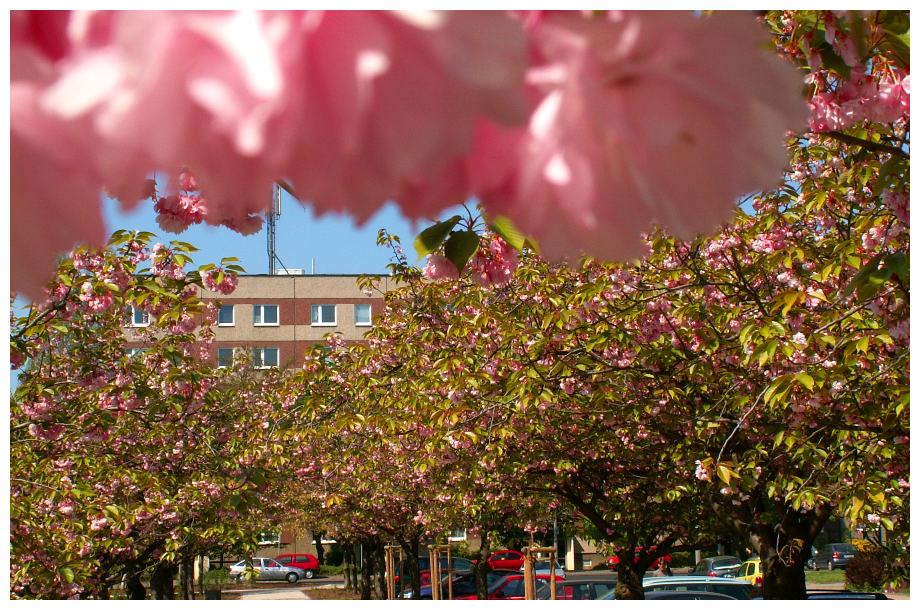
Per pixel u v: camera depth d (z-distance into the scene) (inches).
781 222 256.2
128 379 332.2
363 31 13.3
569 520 710.5
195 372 393.4
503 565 1223.5
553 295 298.4
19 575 265.7
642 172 16.2
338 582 1465.3
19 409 316.8
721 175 16.4
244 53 13.0
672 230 16.6
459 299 342.3
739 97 16.3
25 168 13.2
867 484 231.3
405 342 391.2
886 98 100.7
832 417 249.9
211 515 394.0
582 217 16.2
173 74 12.9
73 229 13.4
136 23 13.1
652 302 293.6
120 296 262.5
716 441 315.0
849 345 186.4
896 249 189.2
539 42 15.7
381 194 13.5
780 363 233.1
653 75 15.9
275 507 674.2
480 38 13.6
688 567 1334.9
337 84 13.2
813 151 234.8
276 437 384.5
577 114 15.7
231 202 13.3
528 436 374.6
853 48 94.7
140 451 412.8
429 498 586.9
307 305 1673.2
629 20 15.8
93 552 352.2
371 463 494.9
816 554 1314.0
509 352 321.1
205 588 1005.8
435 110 13.4
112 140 12.8
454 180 15.9
